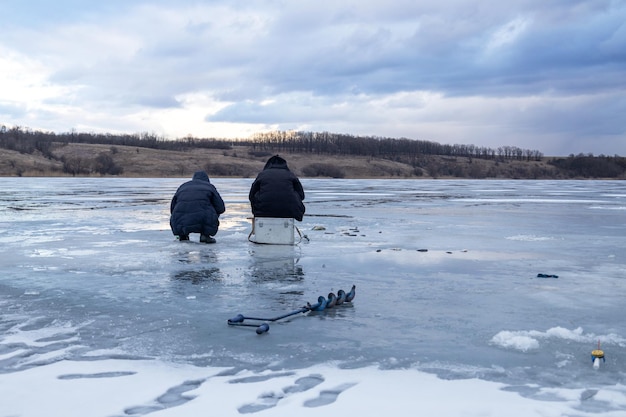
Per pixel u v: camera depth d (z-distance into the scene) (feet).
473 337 22.71
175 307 27.35
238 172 502.38
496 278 34.86
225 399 16.70
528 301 28.81
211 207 51.29
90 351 21.03
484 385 17.71
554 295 30.17
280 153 611.47
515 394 16.97
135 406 16.28
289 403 16.37
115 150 527.40
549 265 39.70
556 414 15.47
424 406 16.01
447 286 32.40
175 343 21.93
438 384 17.79
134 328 23.86
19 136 547.08
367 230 62.90
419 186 251.80
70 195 144.15
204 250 46.34
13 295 29.71
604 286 32.58
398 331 23.56
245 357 20.39
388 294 30.35
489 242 52.44
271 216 49.98
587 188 239.91
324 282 33.40
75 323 24.61
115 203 111.45
